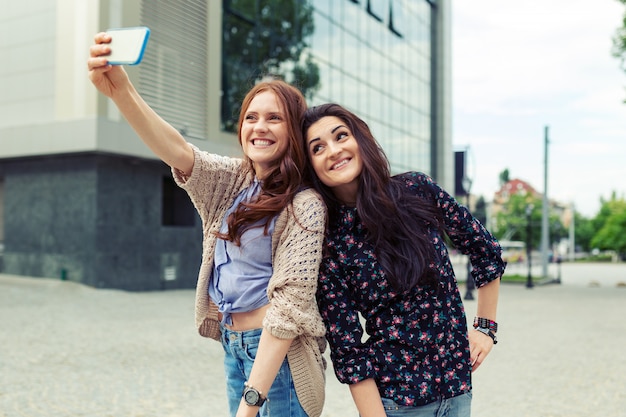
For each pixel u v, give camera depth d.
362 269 1.81
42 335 7.79
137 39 1.58
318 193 1.87
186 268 18.27
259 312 1.90
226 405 4.66
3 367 5.85
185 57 15.63
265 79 2.27
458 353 1.86
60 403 4.65
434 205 1.95
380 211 1.80
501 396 5.18
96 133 14.68
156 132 1.83
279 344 1.72
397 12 28.34
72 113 15.42
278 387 1.89
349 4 24.05
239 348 1.94
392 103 27.67
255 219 1.84
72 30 15.52
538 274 33.75
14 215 16.80
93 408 4.54
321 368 1.91
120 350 6.88
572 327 9.84
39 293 13.43
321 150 1.85
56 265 15.98
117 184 15.98
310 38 21.28
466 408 1.89
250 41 18.48
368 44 25.50
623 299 16.11
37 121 16.17
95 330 8.34
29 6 16.31
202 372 5.82
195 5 15.96
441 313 1.84
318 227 1.79
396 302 1.82
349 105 23.75
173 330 8.49
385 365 1.81
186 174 1.96
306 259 1.75
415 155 30.06
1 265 16.97
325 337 1.95
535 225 74.69
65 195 15.88
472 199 63.53
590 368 6.39
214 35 16.67
